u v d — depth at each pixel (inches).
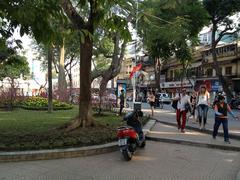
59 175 306.0
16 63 419.8
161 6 743.1
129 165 349.1
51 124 592.4
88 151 385.4
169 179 302.4
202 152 431.8
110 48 1195.3
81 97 522.3
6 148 363.6
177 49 1475.1
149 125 647.8
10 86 1219.2
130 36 348.8
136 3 412.2
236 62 1834.4
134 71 1090.1
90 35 344.5
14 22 294.5
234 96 1562.5
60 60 1400.1
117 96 1226.6
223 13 1411.2
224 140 484.7
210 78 1998.0
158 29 611.8
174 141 493.4
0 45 351.9
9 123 610.2
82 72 521.7
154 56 1392.7
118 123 601.6
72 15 445.1
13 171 315.3
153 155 402.6
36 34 289.9
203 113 603.8
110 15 357.7
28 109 1056.2
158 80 2224.4
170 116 893.8
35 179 293.1
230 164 367.6
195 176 315.0
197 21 1152.2
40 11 285.4
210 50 2055.9
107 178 300.4
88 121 520.4
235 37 1611.7
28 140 399.9
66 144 390.0
